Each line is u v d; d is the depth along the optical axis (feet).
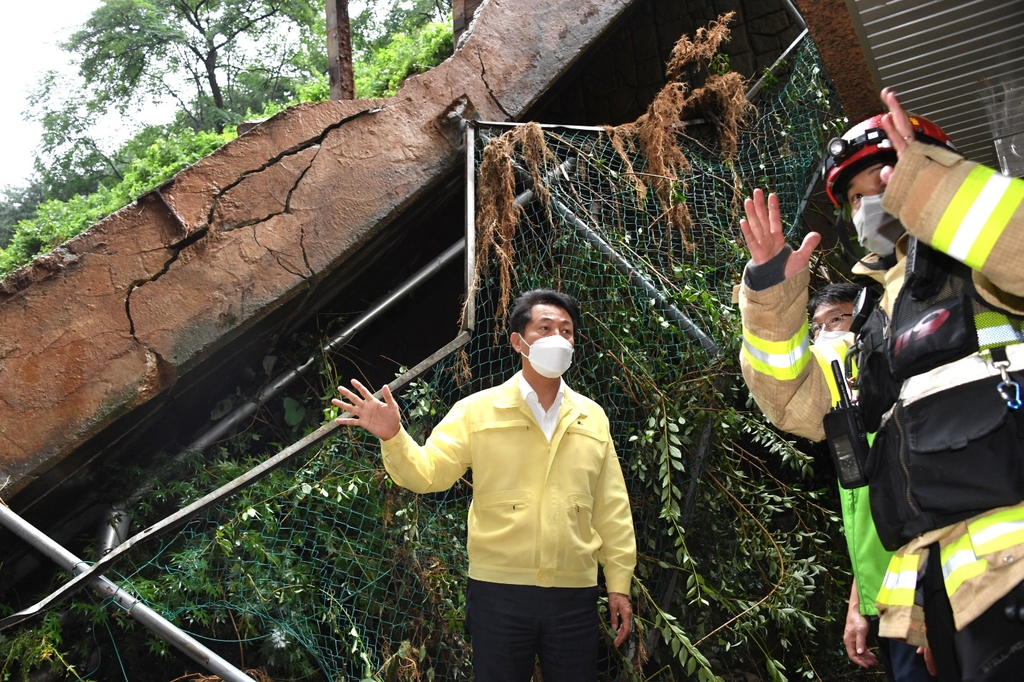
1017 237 4.21
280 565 11.00
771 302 5.51
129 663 11.25
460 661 10.86
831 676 12.00
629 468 11.92
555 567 8.38
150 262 11.65
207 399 13.64
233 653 11.21
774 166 14.66
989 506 4.38
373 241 13.26
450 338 16.52
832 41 9.23
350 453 11.89
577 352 12.71
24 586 11.96
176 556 10.83
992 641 4.33
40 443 10.93
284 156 12.46
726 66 14.82
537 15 14.58
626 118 18.70
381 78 26.53
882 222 5.75
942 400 4.64
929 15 7.80
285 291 12.14
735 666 12.11
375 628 11.18
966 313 4.68
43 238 31.71
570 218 12.81
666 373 12.23
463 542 11.71
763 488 11.84
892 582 5.01
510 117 14.03
